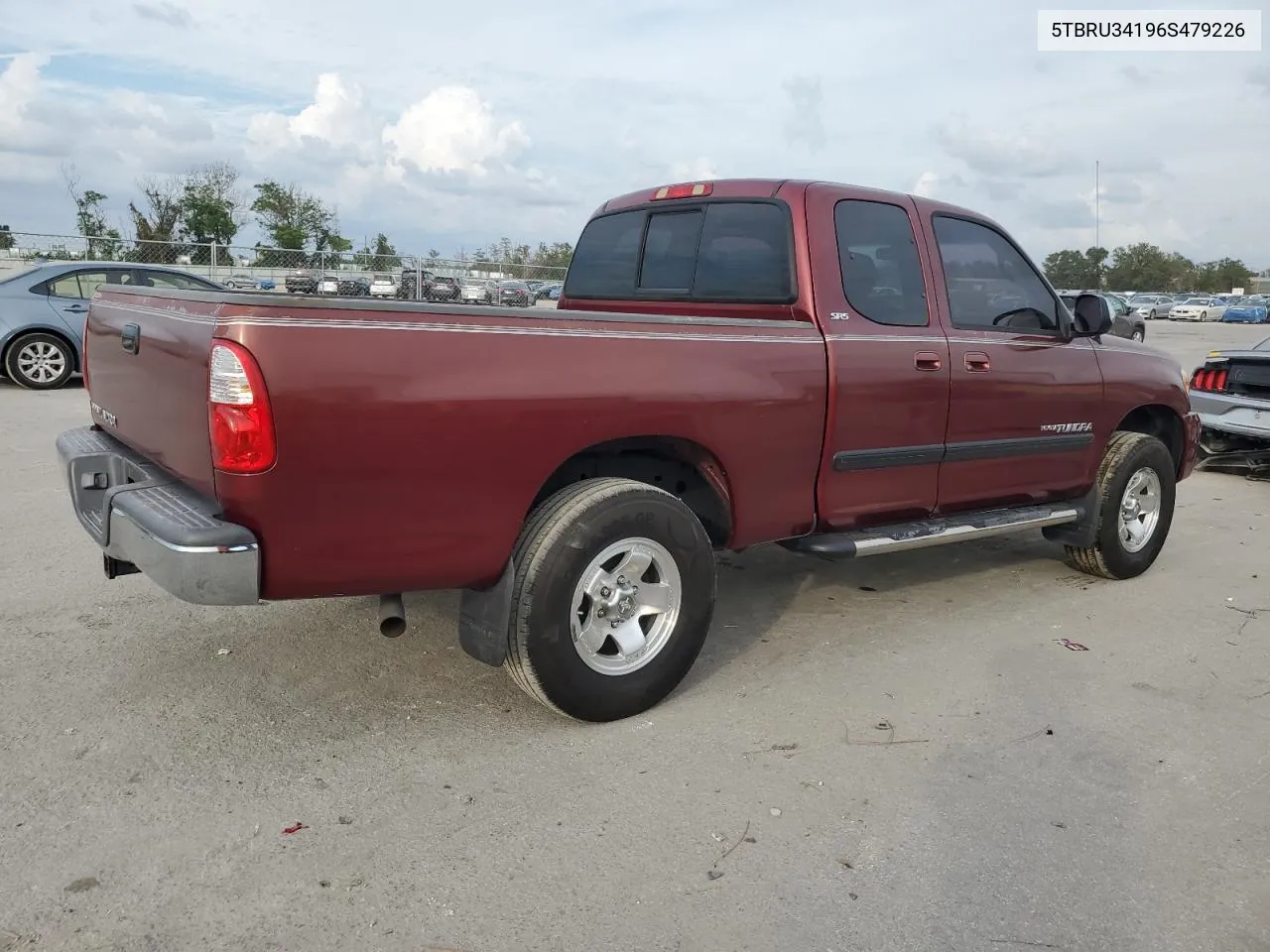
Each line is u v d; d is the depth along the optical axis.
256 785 3.14
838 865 2.82
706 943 2.48
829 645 4.53
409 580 3.17
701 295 4.58
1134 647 4.62
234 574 2.86
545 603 3.34
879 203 4.43
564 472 3.83
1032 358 4.89
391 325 2.99
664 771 3.32
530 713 3.72
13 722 3.50
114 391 3.85
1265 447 8.77
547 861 2.80
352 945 2.43
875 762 3.43
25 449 8.10
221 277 19.62
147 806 3.00
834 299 4.15
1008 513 5.01
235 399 2.78
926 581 5.57
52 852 2.75
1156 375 5.73
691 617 3.73
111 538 3.28
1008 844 2.95
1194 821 3.11
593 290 5.21
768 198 4.31
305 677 3.96
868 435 4.24
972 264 4.78
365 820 2.97
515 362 3.22
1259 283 115.44
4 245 18.03
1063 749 3.57
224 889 2.63
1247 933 2.58
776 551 6.09
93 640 4.26
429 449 3.07
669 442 3.76
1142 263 114.06
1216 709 3.95
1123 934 2.56
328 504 2.95
